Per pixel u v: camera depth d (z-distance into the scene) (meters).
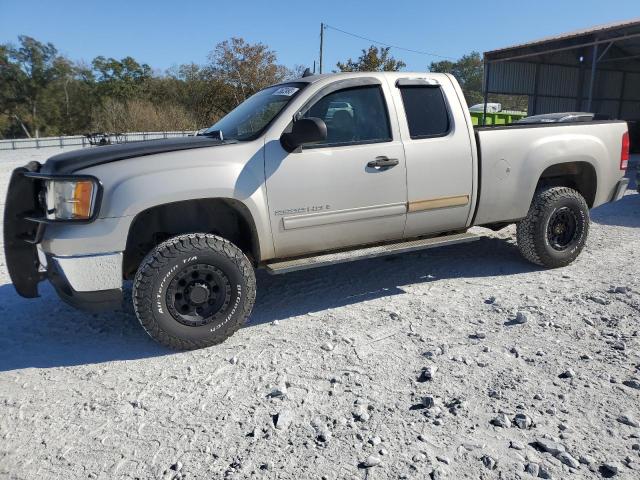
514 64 28.02
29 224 3.99
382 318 4.36
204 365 3.69
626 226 7.59
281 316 4.53
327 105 4.39
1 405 3.26
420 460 2.59
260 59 50.69
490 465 2.54
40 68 67.62
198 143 4.05
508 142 5.08
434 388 3.24
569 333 3.91
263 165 4.07
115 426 3.00
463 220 5.04
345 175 4.35
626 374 3.29
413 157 4.61
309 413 3.03
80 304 3.77
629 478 2.42
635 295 4.57
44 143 32.47
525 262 5.80
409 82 4.71
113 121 46.34
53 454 2.77
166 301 3.79
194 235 3.86
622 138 5.82
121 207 3.65
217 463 2.64
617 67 30.23
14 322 4.57
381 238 4.70
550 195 5.30
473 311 4.43
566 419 2.87
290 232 4.24
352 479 2.49
